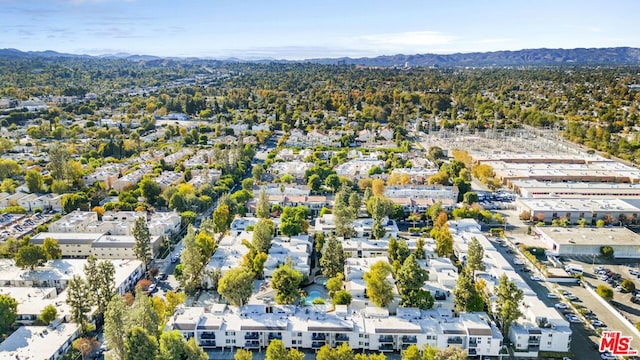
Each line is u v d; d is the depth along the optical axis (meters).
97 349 156.00
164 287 198.50
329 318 161.88
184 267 192.50
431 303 171.00
